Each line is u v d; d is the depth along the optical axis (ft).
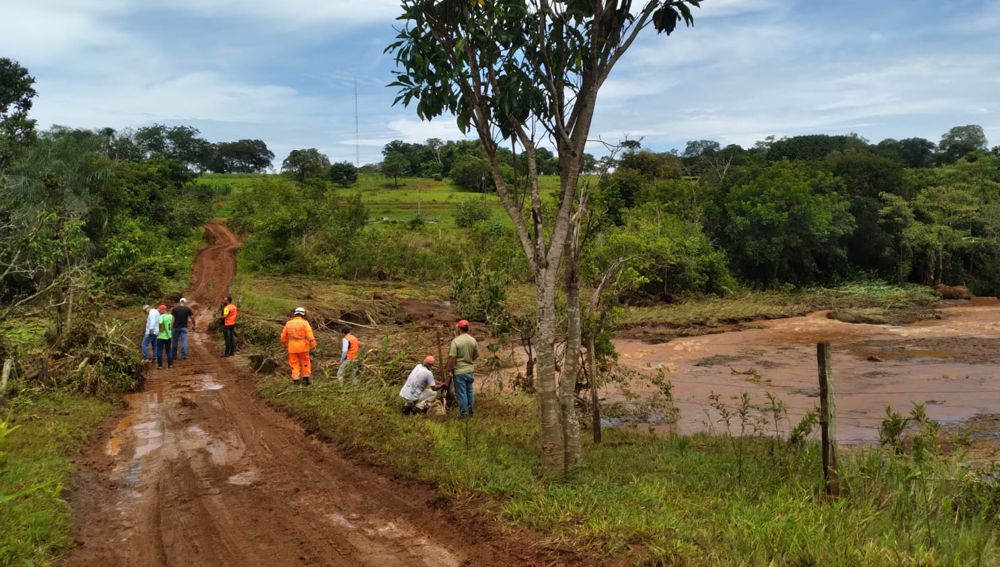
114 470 25.81
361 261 134.62
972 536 16.84
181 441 30.30
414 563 17.01
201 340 68.18
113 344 42.73
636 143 23.17
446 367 38.78
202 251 160.35
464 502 20.49
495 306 45.03
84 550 18.21
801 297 125.29
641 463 26.73
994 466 23.86
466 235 159.63
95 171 118.73
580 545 16.78
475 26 22.11
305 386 41.24
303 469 25.52
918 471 20.72
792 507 18.67
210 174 448.24
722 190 151.74
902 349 71.05
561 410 23.31
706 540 16.35
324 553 17.81
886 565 14.66
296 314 43.78
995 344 72.59
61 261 47.85
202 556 17.80
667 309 107.04
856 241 153.69
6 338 41.39
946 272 157.17
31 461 24.77
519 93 22.53
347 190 291.99
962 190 158.61
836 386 52.06
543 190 95.50
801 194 132.36
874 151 294.46
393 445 26.78
